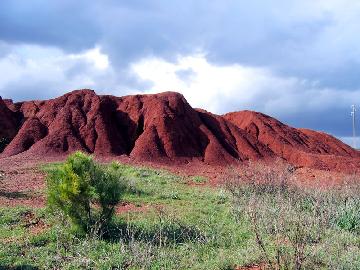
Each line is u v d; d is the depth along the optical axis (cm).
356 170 4319
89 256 1091
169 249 1180
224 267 1036
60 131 4197
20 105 5184
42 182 2348
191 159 4141
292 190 1880
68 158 1337
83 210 1297
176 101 4722
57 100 4788
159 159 3984
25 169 2850
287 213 1227
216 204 1936
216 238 1302
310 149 5247
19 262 1038
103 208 1328
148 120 4528
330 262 988
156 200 2000
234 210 1688
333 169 4384
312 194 1758
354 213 1532
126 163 3609
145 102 4803
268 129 5194
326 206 1515
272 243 1141
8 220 1463
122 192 1384
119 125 4575
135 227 1366
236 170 2920
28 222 1463
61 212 1338
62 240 1201
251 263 1053
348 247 1170
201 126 4656
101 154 4025
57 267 1016
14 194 1962
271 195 1875
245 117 5516
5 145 4500
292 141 5209
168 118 4425
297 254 945
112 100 4891
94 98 4722
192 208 1809
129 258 1066
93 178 1324
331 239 1193
